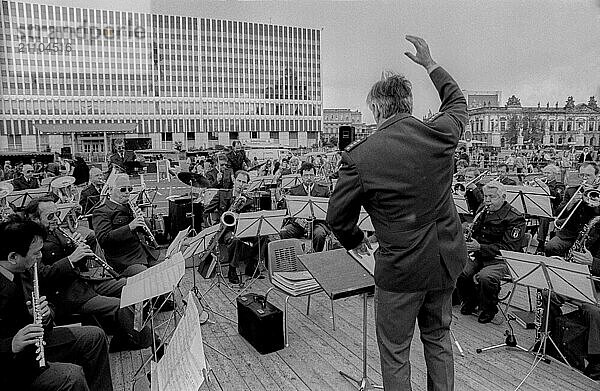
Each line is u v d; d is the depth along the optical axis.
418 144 1.92
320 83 57.06
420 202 1.93
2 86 43.31
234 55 52.72
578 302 3.34
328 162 14.20
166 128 50.22
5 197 6.71
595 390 3.00
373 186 1.96
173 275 2.60
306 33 56.12
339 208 2.07
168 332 3.70
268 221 4.75
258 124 54.09
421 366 3.34
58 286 3.46
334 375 3.24
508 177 9.13
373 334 3.96
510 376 3.20
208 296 5.05
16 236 2.34
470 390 3.00
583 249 4.09
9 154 20.80
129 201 4.86
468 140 18.91
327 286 2.78
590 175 5.33
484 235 4.48
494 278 4.08
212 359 3.50
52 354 2.63
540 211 5.43
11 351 2.11
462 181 8.65
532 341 3.78
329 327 4.13
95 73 47.00
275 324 3.63
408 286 2.00
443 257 1.99
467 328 4.09
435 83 2.16
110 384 2.89
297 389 3.05
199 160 19.28
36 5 43.91
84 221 7.66
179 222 7.51
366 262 2.35
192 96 51.03
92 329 2.83
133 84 48.62
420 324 2.23
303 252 4.36
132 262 4.55
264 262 5.92
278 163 14.75
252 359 3.50
